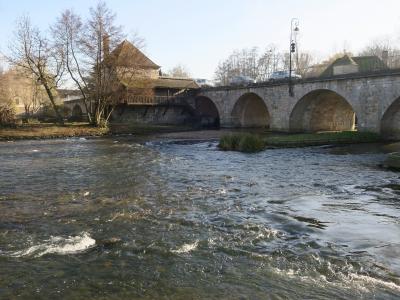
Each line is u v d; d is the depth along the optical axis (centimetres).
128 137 4700
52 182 1847
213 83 8581
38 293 774
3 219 1240
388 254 938
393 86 3512
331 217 1242
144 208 1355
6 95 6762
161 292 774
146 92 5844
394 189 1659
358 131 3884
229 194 1570
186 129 5734
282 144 3341
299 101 4650
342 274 834
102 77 5244
